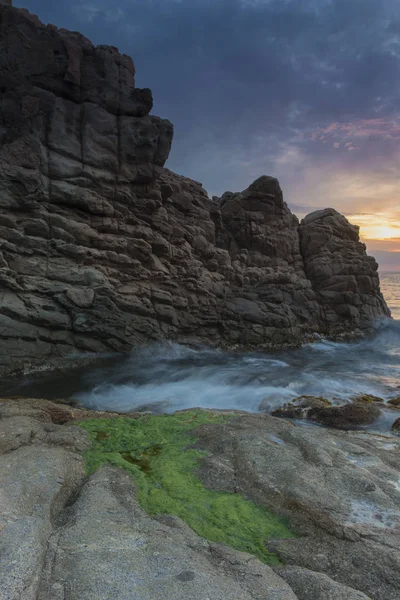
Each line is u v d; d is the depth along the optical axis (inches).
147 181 913.5
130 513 186.5
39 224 761.6
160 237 932.6
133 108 901.8
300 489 211.6
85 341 728.3
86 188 836.0
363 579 155.4
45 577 127.5
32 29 839.1
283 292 1115.3
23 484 197.9
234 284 1107.3
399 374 736.3
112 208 861.8
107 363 733.3
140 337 818.8
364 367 805.2
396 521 190.1
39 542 139.9
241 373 719.1
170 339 875.4
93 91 871.1
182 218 1064.8
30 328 675.4
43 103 821.9
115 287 818.2
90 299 738.2
